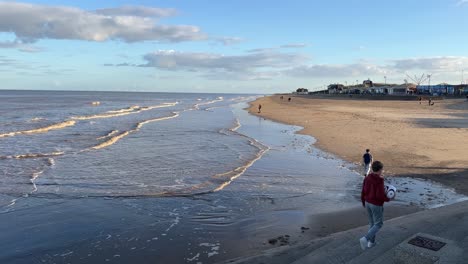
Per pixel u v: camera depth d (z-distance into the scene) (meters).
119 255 8.25
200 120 45.94
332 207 11.36
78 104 89.69
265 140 26.94
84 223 10.06
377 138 26.36
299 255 6.81
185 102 124.06
